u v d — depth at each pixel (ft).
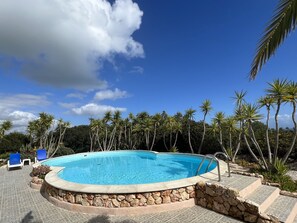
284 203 19.01
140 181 31.37
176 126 71.82
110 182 30.91
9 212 18.85
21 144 74.33
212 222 15.89
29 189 26.32
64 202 19.43
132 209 17.62
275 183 23.26
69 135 111.86
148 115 89.76
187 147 72.54
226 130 51.75
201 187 19.19
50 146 76.89
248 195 19.42
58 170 29.60
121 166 44.57
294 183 25.16
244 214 15.89
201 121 72.43
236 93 44.11
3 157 58.75
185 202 18.85
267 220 14.57
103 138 99.40
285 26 8.89
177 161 48.83
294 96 29.68
